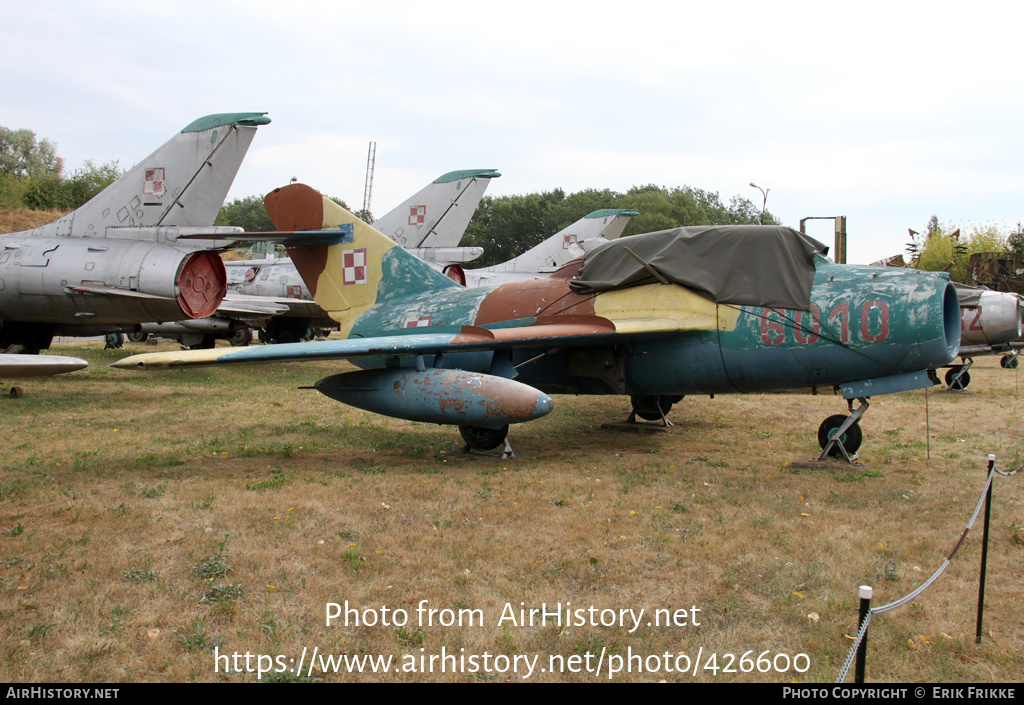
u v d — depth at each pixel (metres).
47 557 5.32
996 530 6.08
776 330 8.55
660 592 4.94
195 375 18.53
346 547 5.66
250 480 7.78
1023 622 4.45
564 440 10.91
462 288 11.66
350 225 12.43
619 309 9.57
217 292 15.45
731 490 7.48
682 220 75.44
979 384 18.31
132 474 7.93
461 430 9.67
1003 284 30.98
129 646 4.10
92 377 17.64
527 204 76.38
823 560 5.46
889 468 8.65
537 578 5.14
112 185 15.10
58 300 14.61
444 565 5.33
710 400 15.18
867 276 8.47
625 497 7.18
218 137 14.82
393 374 9.36
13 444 9.56
